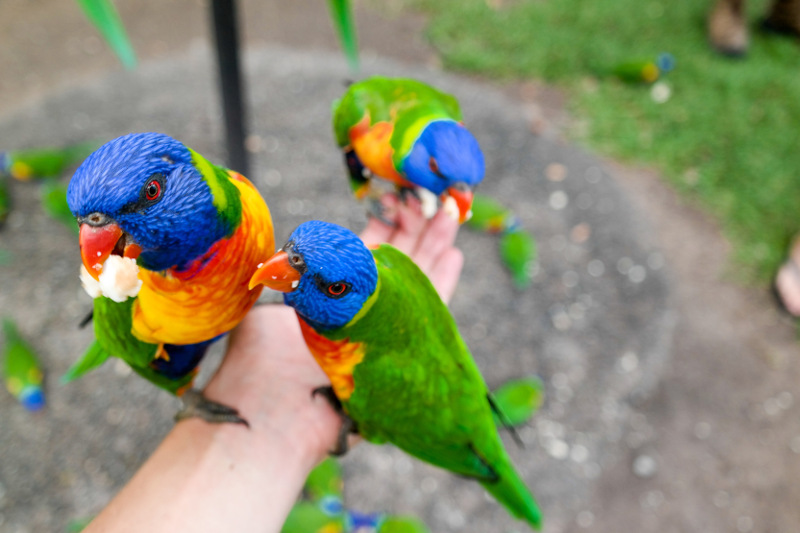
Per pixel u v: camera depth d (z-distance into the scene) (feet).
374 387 1.03
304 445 1.12
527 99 3.39
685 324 2.49
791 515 2.07
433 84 3.28
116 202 0.76
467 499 1.97
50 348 2.12
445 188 1.40
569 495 2.01
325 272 0.86
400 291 0.99
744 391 2.34
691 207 2.89
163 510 0.98
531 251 2.49
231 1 1.66
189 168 0.80
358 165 1.58
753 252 2.72
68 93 3.01
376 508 1.92
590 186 2.89
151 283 0.87
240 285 0.91
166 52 3.46
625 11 4.03
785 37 4.02
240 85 1.84
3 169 2.53
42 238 2.41
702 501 2.07
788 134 3.17
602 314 2.43
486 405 1.15
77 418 1.99
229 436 1.08
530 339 2.34
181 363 1.04
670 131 3.20
